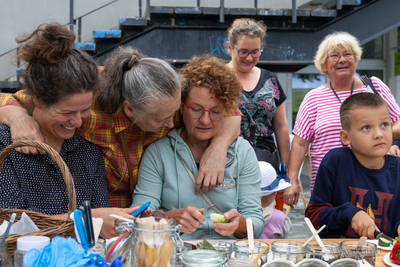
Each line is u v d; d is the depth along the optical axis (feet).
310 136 8.29
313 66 20.36
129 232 3.10
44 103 4.03
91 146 4.95
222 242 3.72
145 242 2.71
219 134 5.20
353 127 5.02
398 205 4.99
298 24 11.98
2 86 12.29
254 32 7.64
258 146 7.78
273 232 5.92
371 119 4.89
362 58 21.34
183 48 11.63
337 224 4.78
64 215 3.90
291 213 14.42
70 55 4.00
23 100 4.70
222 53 11.69
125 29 11.57
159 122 4.63
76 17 13.64
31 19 13.07
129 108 4.74
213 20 11.68
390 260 3.61
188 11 11.30
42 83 3.92
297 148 8.36
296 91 20.54
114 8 14.82
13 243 2.90
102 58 11.80
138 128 5.19
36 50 3.90
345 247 3.52
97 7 13.87
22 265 2.59
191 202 5.01
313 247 3.44
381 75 21.44
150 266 2.70
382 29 12.24
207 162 4.93
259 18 11.79
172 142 5.14
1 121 4.46
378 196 5.05
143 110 4.48
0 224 3.52
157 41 11.58
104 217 3.96
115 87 4.63
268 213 5.91
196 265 2.75
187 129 4.99
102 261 2.49
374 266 3.50
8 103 4.71
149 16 11.36
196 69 4.77
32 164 4.38
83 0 13.69
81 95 4.02
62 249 2.47
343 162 5.27
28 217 3.26
